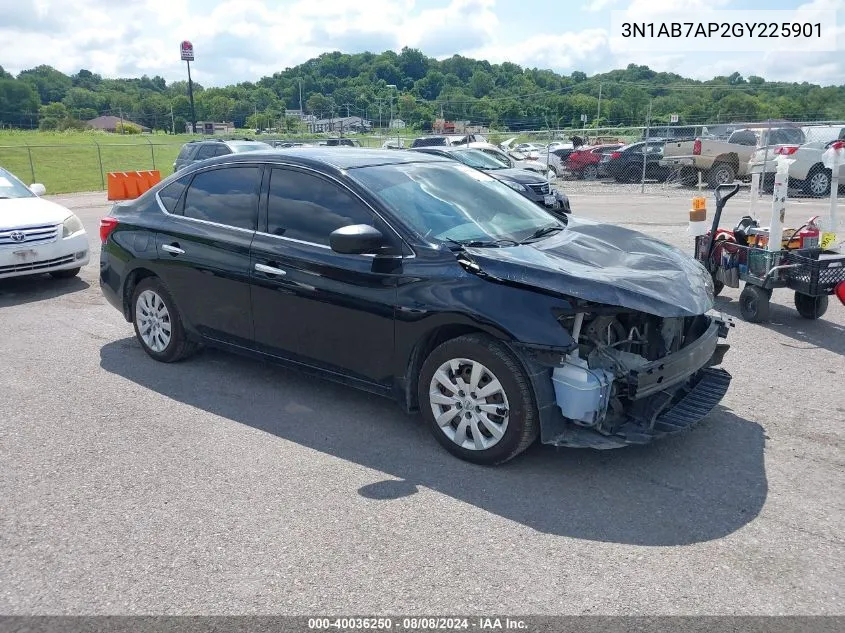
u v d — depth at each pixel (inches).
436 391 168.2
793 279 257.8
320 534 136.7
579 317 152.0
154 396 207.0
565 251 169.5
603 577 122.9
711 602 116.3
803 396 201.9
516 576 123.4
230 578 123.8
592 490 152.3
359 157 200.2
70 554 131.5
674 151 883.4
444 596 118.4
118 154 1781.5
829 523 138.9
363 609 115.5
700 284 165.8
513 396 154.7
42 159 1600.6
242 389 211.3
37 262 333.4
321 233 184.5
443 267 163.9
